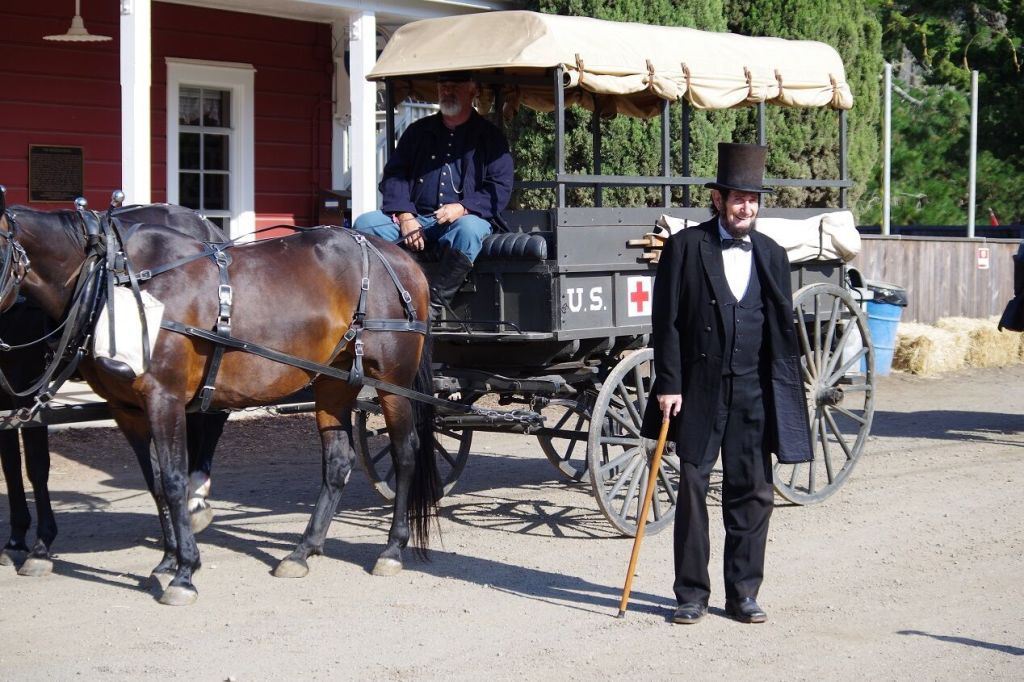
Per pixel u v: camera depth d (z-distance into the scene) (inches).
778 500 341.1
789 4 625.3
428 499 277.6
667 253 233.8
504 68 297.0
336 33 599.8
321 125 603.5
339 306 263.6
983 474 378.9
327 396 277.4
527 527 313.0
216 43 562.6
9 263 224.1
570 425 465.4
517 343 302.7
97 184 532.7
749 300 230.8
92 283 232.7
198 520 291.1
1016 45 1039.6
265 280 252.5
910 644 222.7
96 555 280.8
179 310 238.5
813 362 334.0
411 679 203.6
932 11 1059.9
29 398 256.2
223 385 247.1
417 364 277.9
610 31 310.5
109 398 250.1
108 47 531.8
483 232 301.3
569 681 203.2
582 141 535.2
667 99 320.2
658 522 305.0
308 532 272.7
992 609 243.9
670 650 218.8
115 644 219.6
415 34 321.1
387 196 320.8
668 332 231.1
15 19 505.0
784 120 626.8
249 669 207.5
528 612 241.1
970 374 645.3
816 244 343.3
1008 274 788.0
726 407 231.9
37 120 513.7
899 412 510.0
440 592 254.7
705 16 561.3
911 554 284.8
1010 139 1034.1
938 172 1127.0
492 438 452.8
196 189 568.1
